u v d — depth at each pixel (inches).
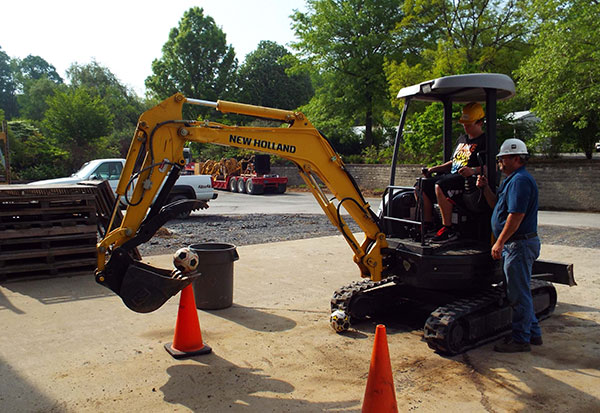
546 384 156.7
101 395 148.3
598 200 699.4
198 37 1849.2
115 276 170.4
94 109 1455.5
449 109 232.8
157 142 175.2
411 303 247.8
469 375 163.8
